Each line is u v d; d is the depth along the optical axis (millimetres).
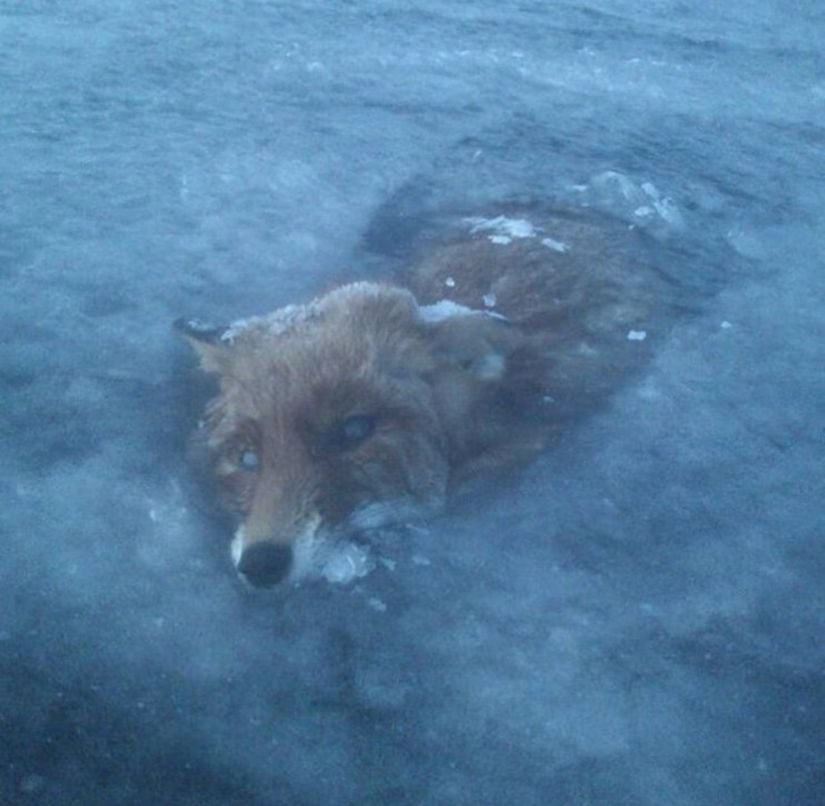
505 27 1559
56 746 448
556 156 1089
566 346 722
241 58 1280
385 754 456
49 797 427
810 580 558
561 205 951
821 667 504
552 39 1519
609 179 1001
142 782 436
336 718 471
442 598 543
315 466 584
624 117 1226
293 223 898
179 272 807
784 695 489
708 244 921
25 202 880
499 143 1109
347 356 609
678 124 1219
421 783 444
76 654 492
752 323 798
